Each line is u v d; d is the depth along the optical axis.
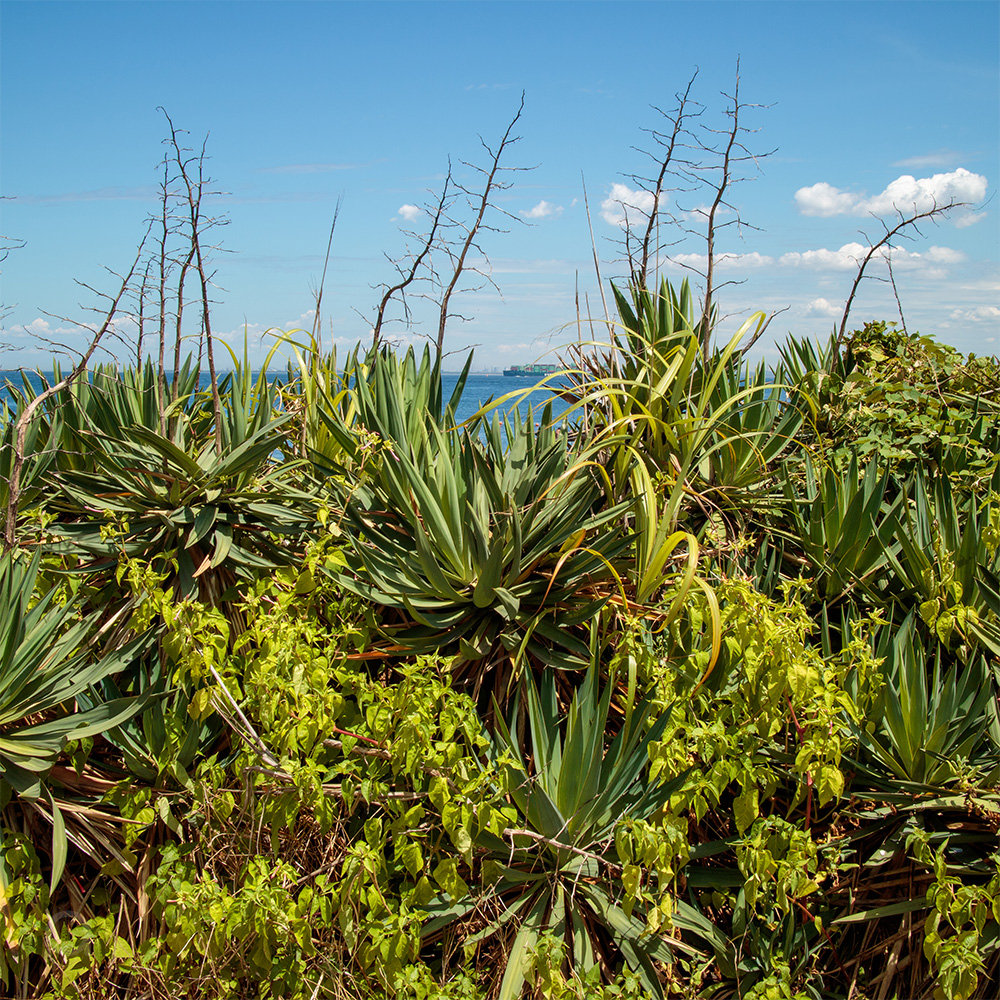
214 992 2.66
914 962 2.76
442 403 4.30
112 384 4.44
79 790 3.08
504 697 3.26
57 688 3.02
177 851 2.71
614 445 3.79
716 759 2.74
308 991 2.60
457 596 3.21
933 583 3.69
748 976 2.71
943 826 2.93
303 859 2.85
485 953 2.80
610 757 2.89
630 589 3.47
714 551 3.77
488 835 2.75
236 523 3.69
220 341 4.00
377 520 3.64
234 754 3.10
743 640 2.85
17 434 3.05
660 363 4.26
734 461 4.28
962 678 3.13
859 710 3.04
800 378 5.39
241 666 3.14
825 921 2.90
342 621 3.15
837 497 4.02
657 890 2.66
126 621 3.51
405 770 2.57
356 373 4.04
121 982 2.87
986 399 5.55
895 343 5.89
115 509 3.57
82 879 3.08
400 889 2.63
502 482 3.78
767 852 2.52
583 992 2.38
